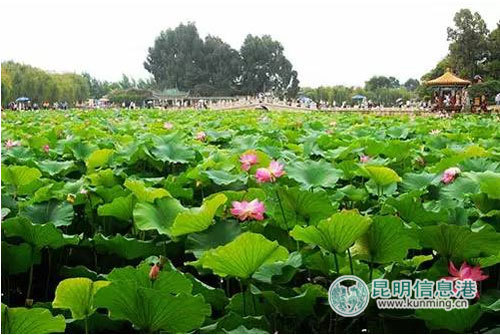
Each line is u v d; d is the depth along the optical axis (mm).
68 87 71750
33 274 3527
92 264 3555
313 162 4289
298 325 2748
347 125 12875
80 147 6238
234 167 5000
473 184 4055
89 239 3436
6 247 3127
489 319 2600
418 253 3422
